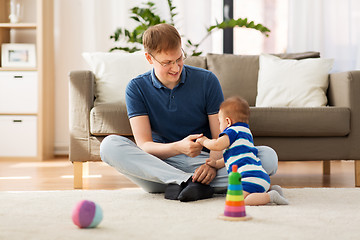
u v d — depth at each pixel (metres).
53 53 4.16
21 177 2.84
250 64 3.23
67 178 2.80
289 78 3.00
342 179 2.79
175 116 1.96
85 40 4.20
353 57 4.11
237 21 3.64
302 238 1.19
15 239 1.20
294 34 4.13
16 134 3.85
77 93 2.48
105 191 2.07
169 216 1.48
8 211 1.59
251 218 1.42
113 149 1.85
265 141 2.51
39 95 3.84
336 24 4.10
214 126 1.96
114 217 1.47
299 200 1.81
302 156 2.52
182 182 1.80
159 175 1.83
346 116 2.50
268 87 3.03
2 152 3.84
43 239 1.19
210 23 4.16
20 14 4.05
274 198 1.68
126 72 2.88
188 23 4.14
